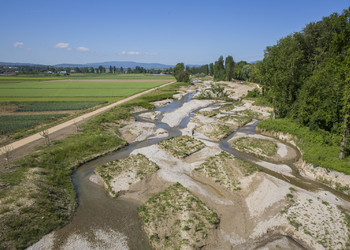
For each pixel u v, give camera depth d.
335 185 25.69
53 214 20.75
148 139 43.84
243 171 28.89
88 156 34.28
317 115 36.44
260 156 34.94
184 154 34.94
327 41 49.25
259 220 20.56
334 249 17.03
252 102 76.69
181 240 17.97
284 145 38.97
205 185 26.77
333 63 28.11
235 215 21.34
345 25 26.89
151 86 129.75
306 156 30.33
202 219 20.30
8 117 55.16
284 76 45.84
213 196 24.38
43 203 21.56
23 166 27.48
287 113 48.94
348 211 21.47
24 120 52.47
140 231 19.45
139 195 24.66
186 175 29.06
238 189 25.38
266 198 23.28
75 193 25.02
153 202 22.94
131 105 69.06
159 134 46.31
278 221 20.23
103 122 48.94
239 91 105.38
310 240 18.02
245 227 19.80
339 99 33.03
